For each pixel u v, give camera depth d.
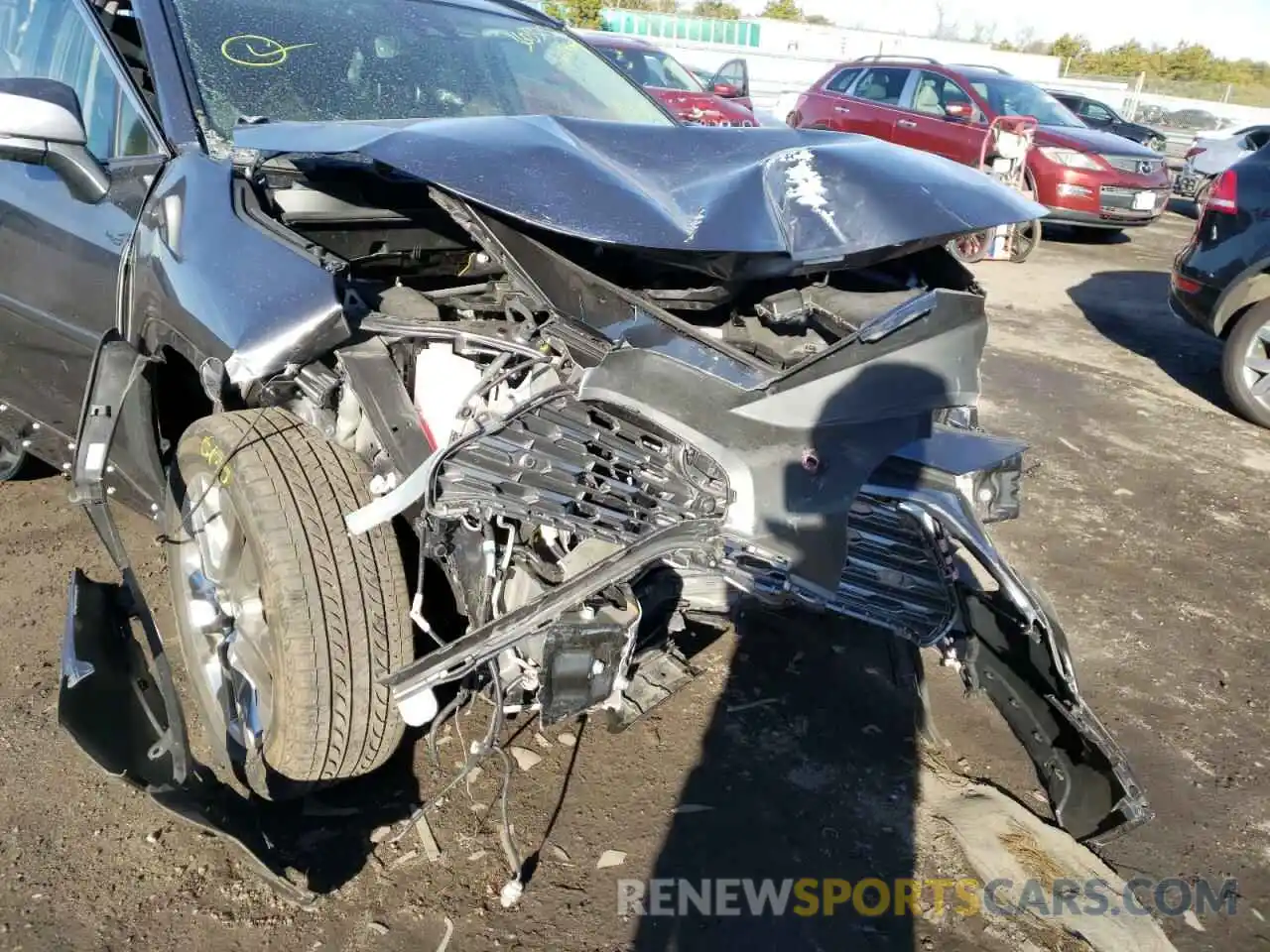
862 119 12.05
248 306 2.04
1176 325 8.08
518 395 2.06
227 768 2.33
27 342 3.04
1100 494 4.64
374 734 2.10
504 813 2.18
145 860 2.17
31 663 2.78
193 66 2.83
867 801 2.53
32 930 1.97
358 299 2.19
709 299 2.41
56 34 3.15
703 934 2.09
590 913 2.12
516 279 2.14
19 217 2.94
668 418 1.96
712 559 2.01
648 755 2.62
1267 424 5.71
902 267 2.49
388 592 2.06
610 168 2.18
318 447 2.09
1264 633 3.51
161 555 3.31
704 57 23.75
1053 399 6.04
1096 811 2.39
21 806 2.29
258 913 2.06
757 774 2.59
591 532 1.92
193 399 2.70
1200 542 4.20
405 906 2.10
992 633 2.60
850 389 2.05
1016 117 10.66
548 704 1.95
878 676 3.04
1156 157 11.20
